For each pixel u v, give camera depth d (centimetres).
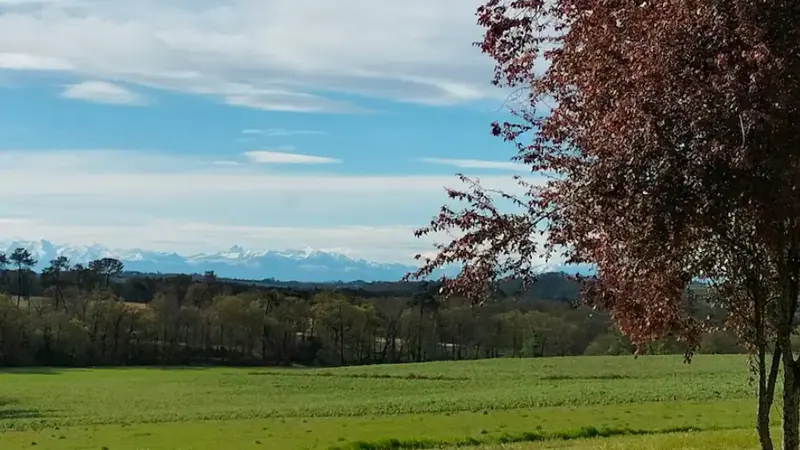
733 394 5000
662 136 955
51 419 4872
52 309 11462
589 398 4922
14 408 5744
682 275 1109
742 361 7781
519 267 1202
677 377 6431
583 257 1229
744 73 935
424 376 7544
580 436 3250
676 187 951
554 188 1202
